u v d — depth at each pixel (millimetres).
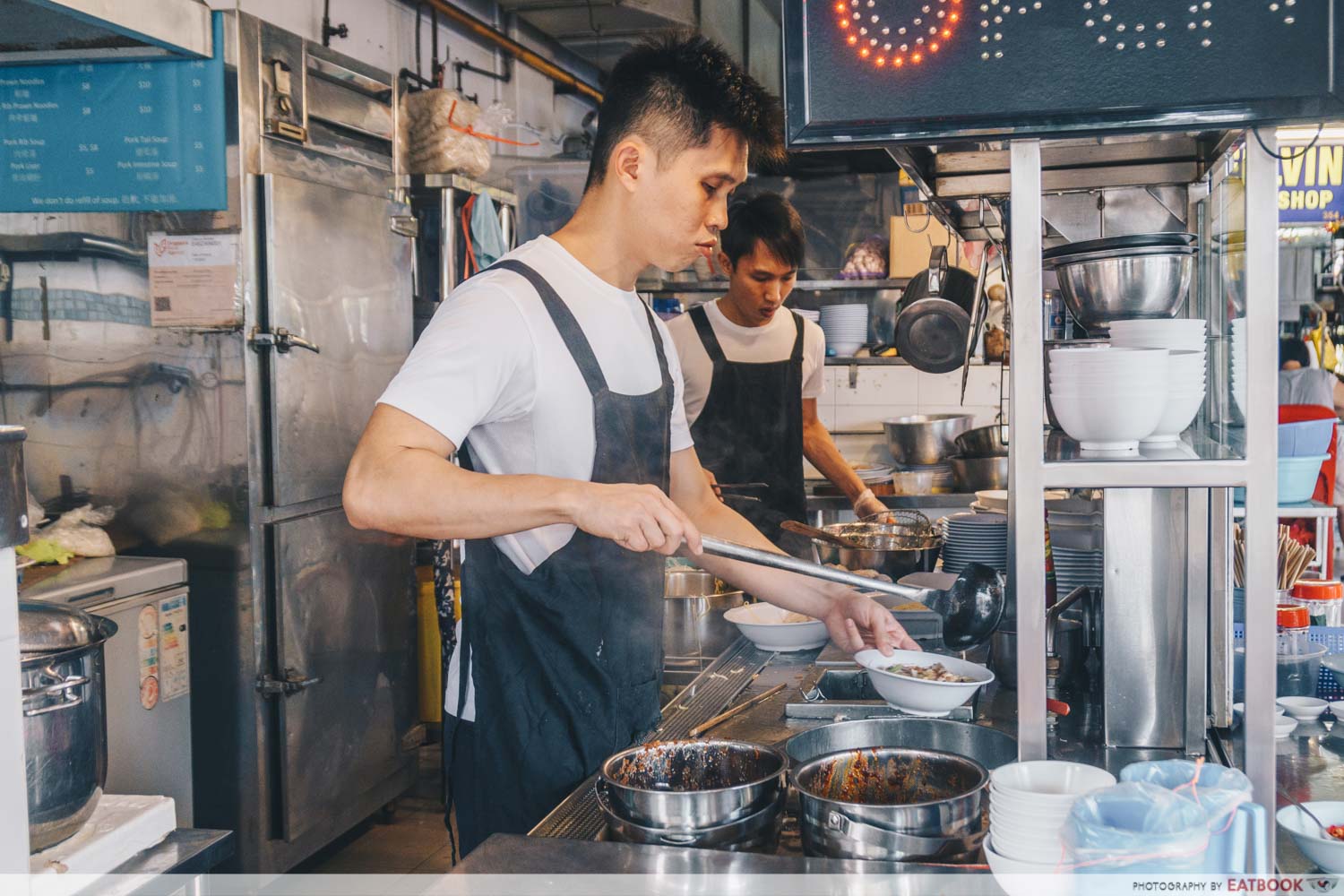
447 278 4465
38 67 3336
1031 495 1361
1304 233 5680
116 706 2967
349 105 3861
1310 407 3625
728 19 5289
